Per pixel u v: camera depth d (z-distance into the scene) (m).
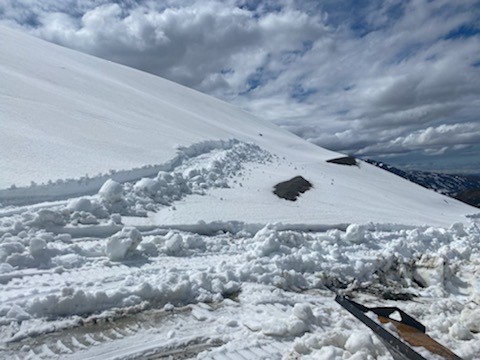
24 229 7.83
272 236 8.36
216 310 5.50
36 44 47.88
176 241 8.03
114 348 4.30
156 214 10.73
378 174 37.47
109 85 36.22
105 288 5.76
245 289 6.30
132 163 14.70
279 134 55.19
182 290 5.73
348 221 14.33
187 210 11.55
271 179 20.12
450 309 6.06
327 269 7.62
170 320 5.08
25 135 13.81
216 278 6.45
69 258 6.70
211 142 25.09
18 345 4.20
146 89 49.81
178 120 30.88
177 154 18.59
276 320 4.97
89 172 12.15
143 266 6.98
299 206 15.59
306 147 48.22
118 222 9.42
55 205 9.52
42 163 11.82
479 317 5.28
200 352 4.35
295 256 7.56
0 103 16.80
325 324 5.20
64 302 4.93
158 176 13.41
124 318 5.00
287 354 4.22
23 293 5.26
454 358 3.22
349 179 30.53
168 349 4.38
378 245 11.04
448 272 7.60
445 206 31.48
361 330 4.97
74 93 26.09
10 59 29.58
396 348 3.17
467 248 9.23
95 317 4.92
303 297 6.36
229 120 50.50
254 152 29.38
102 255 7.27
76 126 17.53
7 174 10.30
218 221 10.78
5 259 6.20
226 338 4.69
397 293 7.20
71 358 4.04
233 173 19.28
